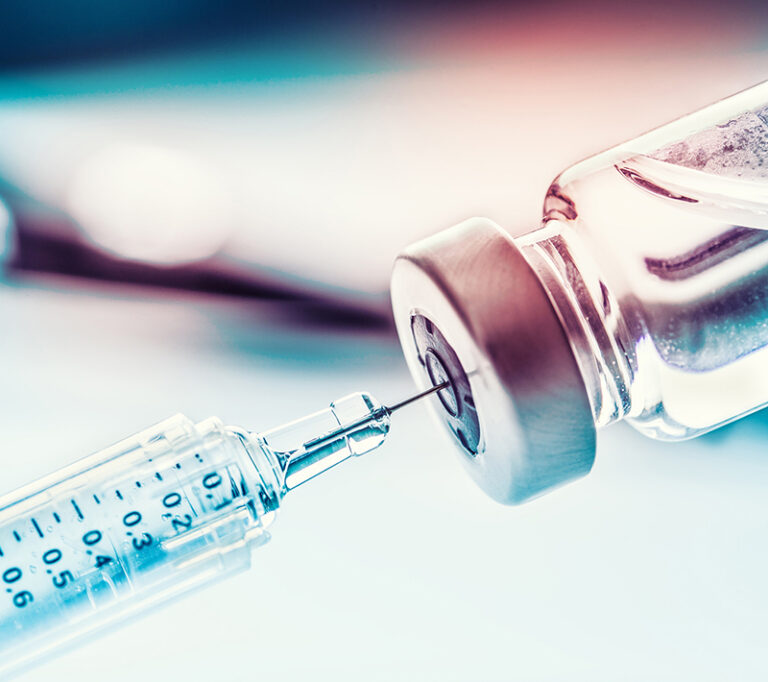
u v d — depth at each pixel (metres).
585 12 0.24
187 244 0.23
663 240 0.17
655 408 0.18
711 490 0.20
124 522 0.17
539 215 0.23
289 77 0.24
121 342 0.22
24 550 0.17
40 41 0.24
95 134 0.24
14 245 0.23
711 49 0.23
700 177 0.17
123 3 0.25
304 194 0.23
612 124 0.23
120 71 0.25
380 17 0.24
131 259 0.23
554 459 0.16
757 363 0.17
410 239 0.23
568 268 0.17
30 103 0.24
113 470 0.17
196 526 0.17
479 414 0.17
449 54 0.24
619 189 0.17
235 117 0.24
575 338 0.17
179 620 0.19
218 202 0.23
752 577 0.19
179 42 0.25
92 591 0.17
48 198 0.23
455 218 0.23
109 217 0.23
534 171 0.23
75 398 0.21
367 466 0.20
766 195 0.17
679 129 0.18
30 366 0.22
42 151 0.24
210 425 0.17
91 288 0.22
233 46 0.25
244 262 0.23
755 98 0.18
